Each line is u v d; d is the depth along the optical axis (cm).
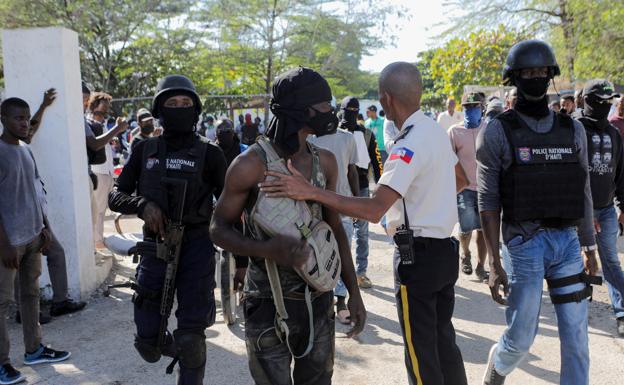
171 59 2425
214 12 2370
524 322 305
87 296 557
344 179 459
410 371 283
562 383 302
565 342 302
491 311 513
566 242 303
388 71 281
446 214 278
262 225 220
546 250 302
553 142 300
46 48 521
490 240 309
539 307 306
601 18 1537
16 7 2084
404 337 283
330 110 234
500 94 1133
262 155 229
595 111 443
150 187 325
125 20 2219
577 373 298
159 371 400
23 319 409
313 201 238
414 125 275
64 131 528
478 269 598
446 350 291
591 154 443
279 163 228
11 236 388
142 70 2364
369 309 522
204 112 1410
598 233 458
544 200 296
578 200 299
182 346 301
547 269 307
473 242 777
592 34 1584
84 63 2267
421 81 284
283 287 234
